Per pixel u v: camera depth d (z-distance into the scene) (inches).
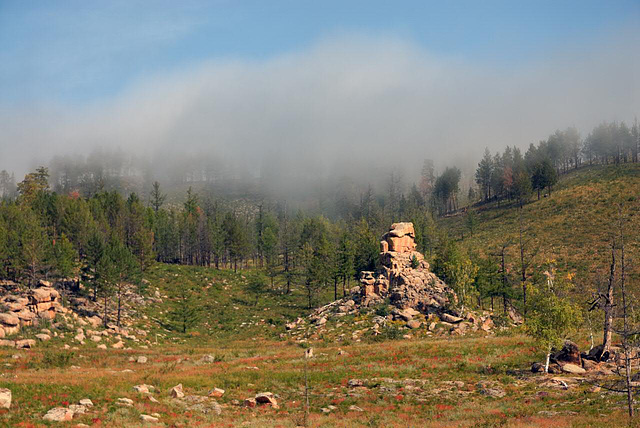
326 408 1660.9
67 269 3575.3
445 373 2153.1
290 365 2426.2
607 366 1993.1
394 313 3565.5
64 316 3253.0
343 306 3932.1
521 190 7234.3
